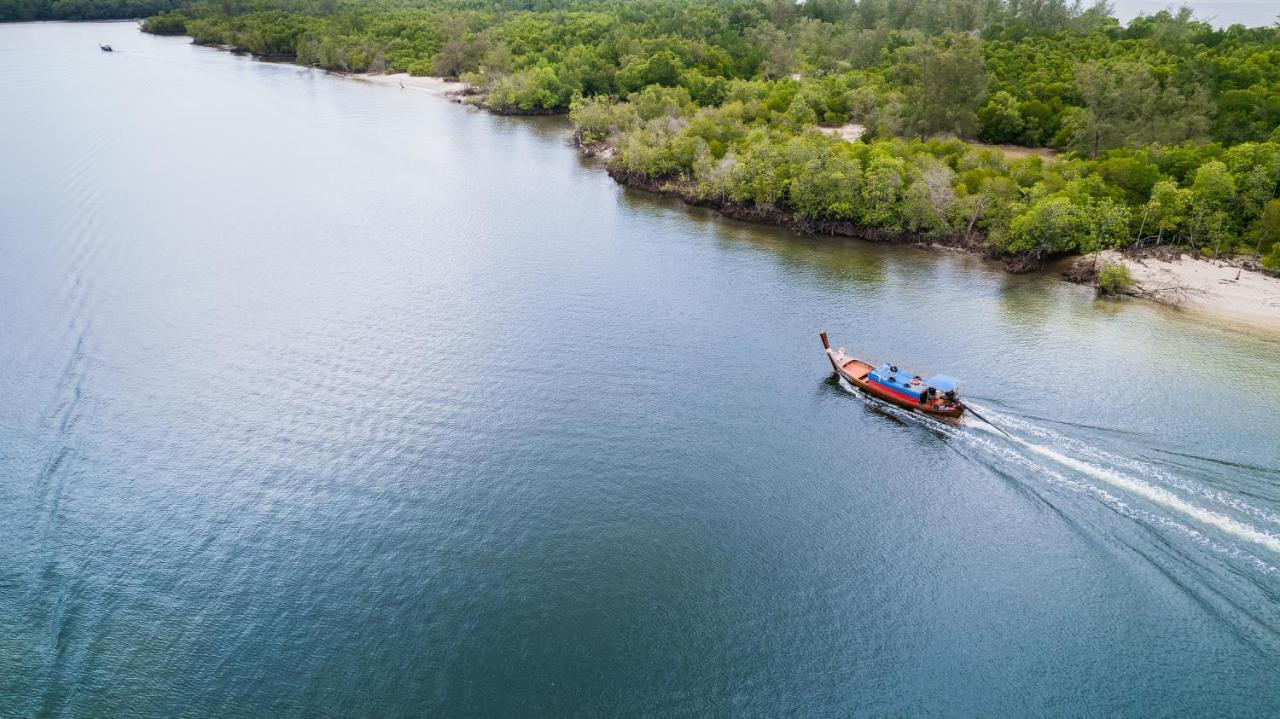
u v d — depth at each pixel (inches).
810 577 2829.7
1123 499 3061.0
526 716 2329.0
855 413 3705.7
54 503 3137.3
